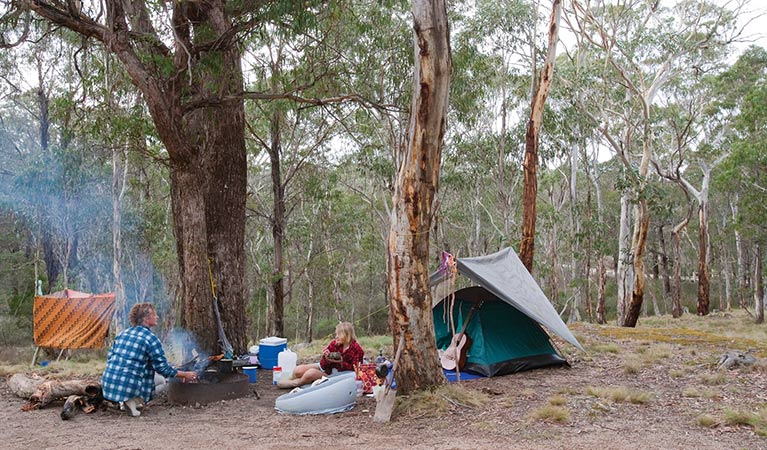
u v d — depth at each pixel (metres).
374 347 13.04
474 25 21.86
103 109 10.62
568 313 38.31
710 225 38.94
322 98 12.35
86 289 26.91
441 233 27.17
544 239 34.22
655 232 43.53
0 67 20.36
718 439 5.22
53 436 5.64
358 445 5.21
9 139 24.09
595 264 42.44
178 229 10.25
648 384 7.66
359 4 14.77
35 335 14.27
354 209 32.22
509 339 8.88
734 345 11.72
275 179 19.86
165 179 25.06
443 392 6.68
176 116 8.42
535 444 5.13
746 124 25.31
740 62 27.69
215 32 9.49
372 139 23.91
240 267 10.65
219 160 10.48
